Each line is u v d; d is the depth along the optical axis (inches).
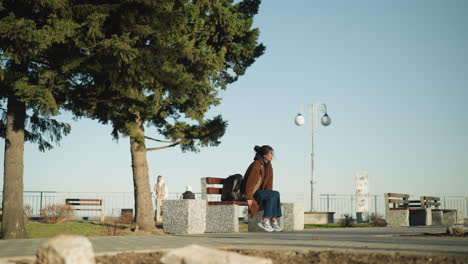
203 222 449.7
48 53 559.5
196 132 764.0
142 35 573.6
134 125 676.1
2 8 524.4
